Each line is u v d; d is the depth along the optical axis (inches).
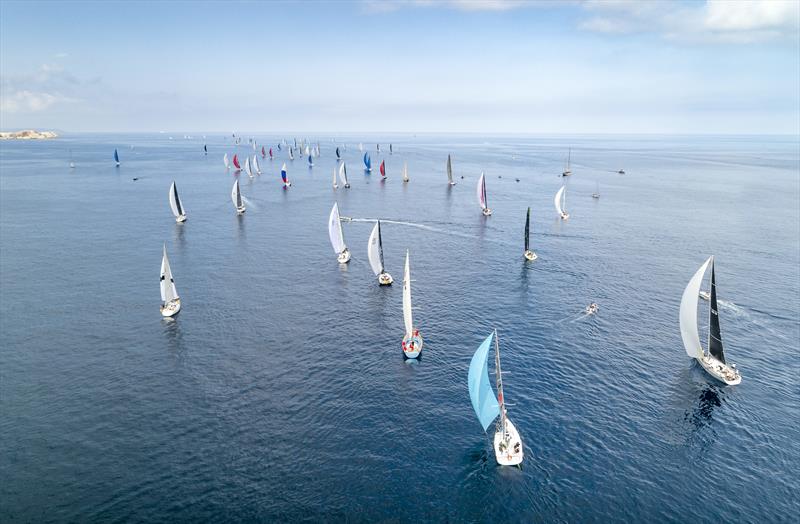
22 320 2842.0
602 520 1520.7
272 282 3518.7
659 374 2316.7
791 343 2635.3
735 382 2217.0
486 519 1519.4
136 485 1628.9
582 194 7500.0
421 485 1642.5
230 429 1913.1
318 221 5506.9
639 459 1774.1
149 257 4074.8
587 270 3814.0
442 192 7549.2
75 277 3565.5
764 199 7199.8
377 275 3550.7
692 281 2276.1
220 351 2511.1
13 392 2137.1
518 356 2474.2
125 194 7170.3
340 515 1523.1
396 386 2212.1
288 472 1694.1
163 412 2012.8
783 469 1737.2
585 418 1991.9
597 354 2498.8
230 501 1569.9
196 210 6058.1
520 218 5674.2
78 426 1921.8
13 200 6589.6
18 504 1547.7
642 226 5339.6
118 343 2583.7
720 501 1596.9
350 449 1809.8
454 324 2839.6
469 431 1914.4
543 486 1644.9
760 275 3727.9
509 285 3469.5
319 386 2207.2
